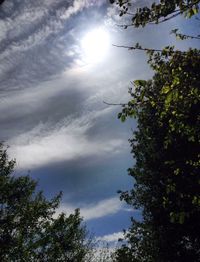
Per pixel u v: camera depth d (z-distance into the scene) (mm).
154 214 22422
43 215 27688
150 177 22281
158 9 5984
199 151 18953
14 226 26266
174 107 6641
